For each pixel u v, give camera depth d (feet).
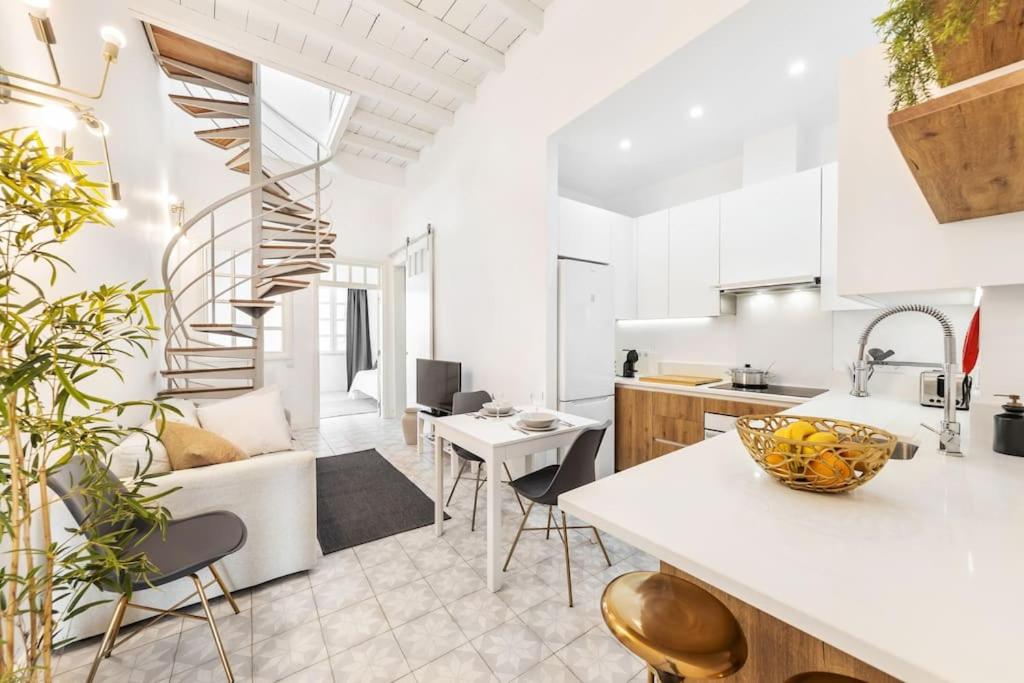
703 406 9.77
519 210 10.98
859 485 2.82
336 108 13.65
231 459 6.55
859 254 4.06
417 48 11.20
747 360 10.95
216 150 15.58
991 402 4.19
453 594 6.32
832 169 8.57
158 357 11.51
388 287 20.17
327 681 4.75
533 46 10.43
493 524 6.40
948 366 4.00
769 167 10.20
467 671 4.88
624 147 11.05
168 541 4.96
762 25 6.68
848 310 9.11
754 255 9.81
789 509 2.73
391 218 20.38
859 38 6.93
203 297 15.64
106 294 3.13
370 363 29.19
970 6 2.17
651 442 10.84
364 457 13.67
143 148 9.36
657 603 2.80
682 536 2.37
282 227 11.89
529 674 4.83
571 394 10.22
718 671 2.37
